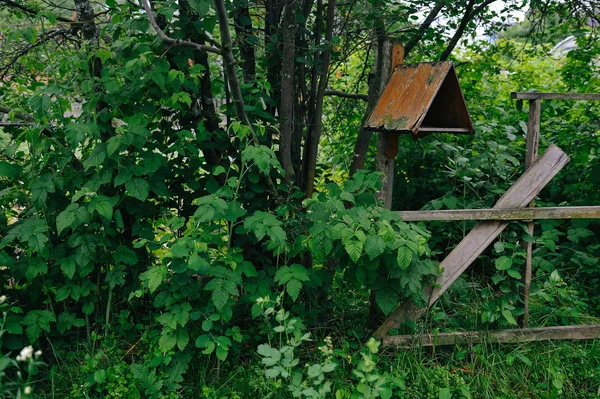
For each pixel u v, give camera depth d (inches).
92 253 134.6
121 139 131.2
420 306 140.8
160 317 125.0
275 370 106.7
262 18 176.2
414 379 134.3
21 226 133.4
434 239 189.9
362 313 159.5
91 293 150.5
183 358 129.2
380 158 150.5
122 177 134.4
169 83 141.2
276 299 132.0
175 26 149.6
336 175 240.7
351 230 125.1
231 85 140.7
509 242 150.1
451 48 205.5
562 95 146.0
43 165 136.3
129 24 141.5
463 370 139.8
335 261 174.1
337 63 207.2
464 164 183.3
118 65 147.1
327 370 106.9
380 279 136.9
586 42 226.8
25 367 130.6
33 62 149.8
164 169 147.6
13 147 140.2
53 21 136.3
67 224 125.6
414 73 144.6
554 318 159.0
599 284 181.5
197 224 128.8
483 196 192.7
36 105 128.6
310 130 175.6
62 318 139.2
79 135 128.9
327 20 169.6
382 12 179.9
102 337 143.3
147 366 128.3
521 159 215.5
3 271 144.6
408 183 207.2
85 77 148.1
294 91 169.9
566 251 191.5
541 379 139.2
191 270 128.9
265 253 167.2
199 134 149.6
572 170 204.5
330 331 153.6
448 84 141.8
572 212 146.5
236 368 137.8
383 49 152.0
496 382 136.1
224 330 138.5
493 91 238.5
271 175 166.1
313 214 135.6
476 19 211.8
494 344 147.6
